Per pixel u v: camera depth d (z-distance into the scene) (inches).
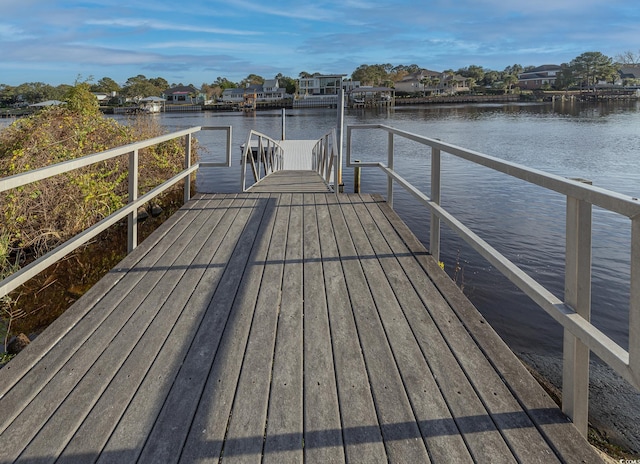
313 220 164.1
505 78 3595.0
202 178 546.0
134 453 56.3
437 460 54.7
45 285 196.2
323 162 386.3
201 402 65.8
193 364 75.4
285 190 258.4
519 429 59.7
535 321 184.7
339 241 139.3
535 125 1210.0
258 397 66.8
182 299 100.0
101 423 61.5
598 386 132.3
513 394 66.8
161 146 378.6
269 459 55.3
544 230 314.2
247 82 4175.7
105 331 86.3
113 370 73.7
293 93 3602.4
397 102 3112.7
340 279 110.2
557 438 57.9
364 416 62.5
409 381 70.1
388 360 75.9
